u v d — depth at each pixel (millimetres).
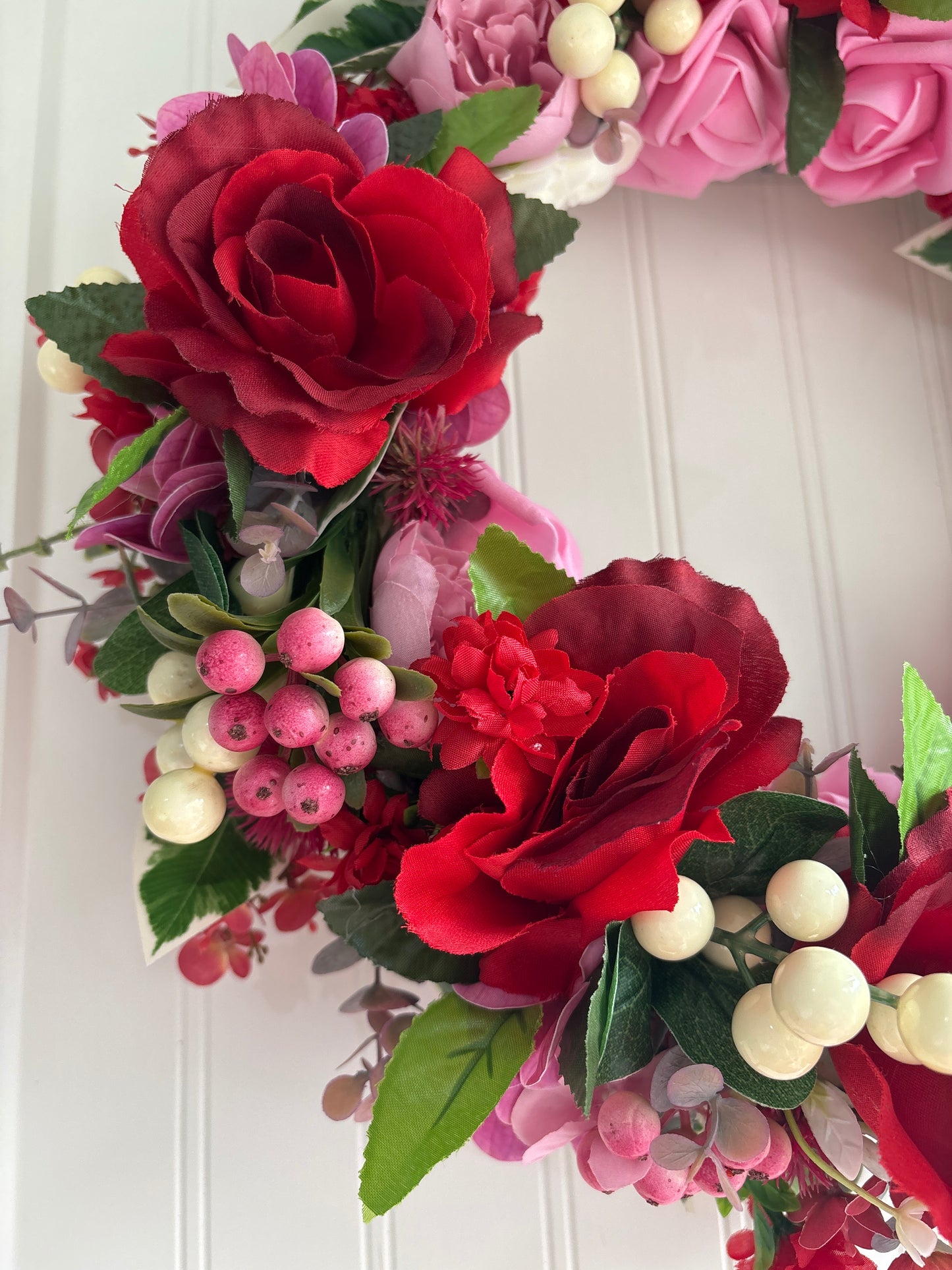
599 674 326
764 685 322
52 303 353
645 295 517
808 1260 343
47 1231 422
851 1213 333
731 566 500
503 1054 324
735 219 528
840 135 470
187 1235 426
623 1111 316
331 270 334
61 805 450
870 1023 303
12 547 461
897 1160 290
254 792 325
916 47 449
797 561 503
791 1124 324
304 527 338
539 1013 329
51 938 440
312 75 355
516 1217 432
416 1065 317
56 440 475
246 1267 424
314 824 337
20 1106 429
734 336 518
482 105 401
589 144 444
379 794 356
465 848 297
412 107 429
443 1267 427
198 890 376
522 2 428
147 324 320
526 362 505
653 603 317
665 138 463
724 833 284
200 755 336
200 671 314
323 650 311
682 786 281
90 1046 435
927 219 533
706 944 331
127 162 493
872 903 309
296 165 321
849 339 525
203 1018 440
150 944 368
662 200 525
